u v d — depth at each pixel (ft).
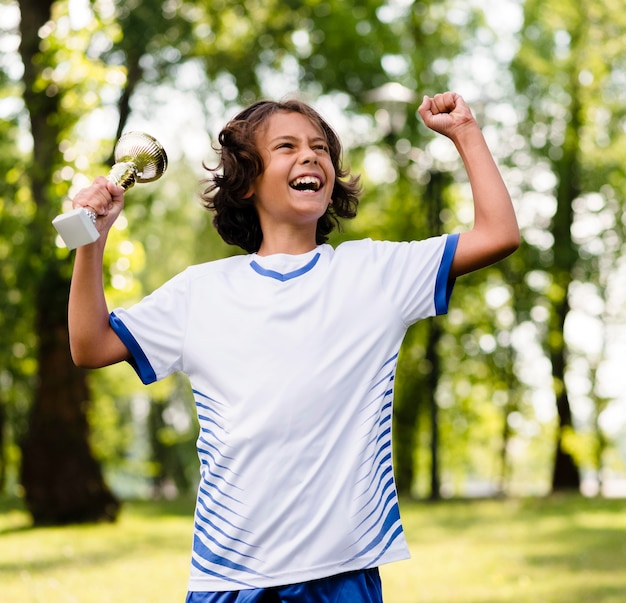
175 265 60.39
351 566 8.29
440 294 8.84
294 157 9.03
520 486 111.96
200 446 8.75
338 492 8.28
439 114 9.25
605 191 64.28
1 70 39.60
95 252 8.54
